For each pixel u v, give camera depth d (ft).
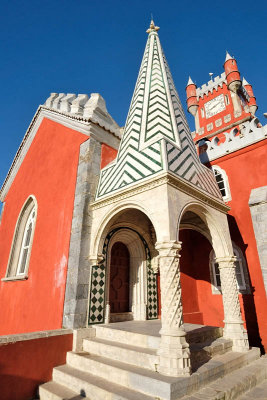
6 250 37.76
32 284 27.61
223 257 23.24
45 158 35.81
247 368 18.21
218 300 34.22
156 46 39.81
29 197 35.88
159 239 17.31
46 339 18.72
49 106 37.52
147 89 32.09
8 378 16.31
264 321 28.25
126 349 16.74
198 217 27.73
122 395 13.16
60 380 17.52
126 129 29.66
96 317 22.38
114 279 27.43
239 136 36.65
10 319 29.17
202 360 17.08
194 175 23.93
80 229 23.65
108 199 23.09
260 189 30.89
